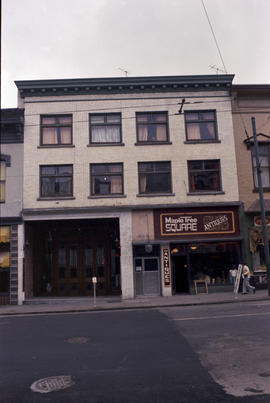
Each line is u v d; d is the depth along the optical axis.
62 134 20.05
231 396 5.46
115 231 21.41
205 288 19.36
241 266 17.53
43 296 20.72
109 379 6.37
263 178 20.31
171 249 19.53
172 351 8.00
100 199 19.47
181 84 20.19
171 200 19.59
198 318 11.85
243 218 19.61
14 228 19.02
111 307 15.72
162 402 5.31
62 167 19.81
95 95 20.20
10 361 7.69
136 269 19.31
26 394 5.81
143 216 19.45
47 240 21.92
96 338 9.56
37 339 9.75
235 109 20.55
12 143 19.70
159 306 15.63
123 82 20.03
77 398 5.57
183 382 6.11
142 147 19.95
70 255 21.73
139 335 9.70
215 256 19.73
